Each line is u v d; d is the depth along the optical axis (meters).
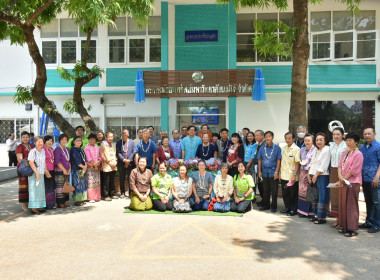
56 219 6.63
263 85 11.17
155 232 5.76
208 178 7.47
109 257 4.61
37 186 7.06
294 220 6.65
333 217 6.92
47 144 7.38
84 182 8.00
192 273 4.09
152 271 4.14
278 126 13.47
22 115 14.45
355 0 10.02
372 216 6.02
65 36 14.23
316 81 13.37
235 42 13.07
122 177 8.85
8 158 14.27
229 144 8.24
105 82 14.02
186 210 7.11
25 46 14.25
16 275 4.04
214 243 5.20
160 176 7.41
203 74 12.01
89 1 6.26
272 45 9.04
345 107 13.36
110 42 14.05
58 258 4.57
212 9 13.37
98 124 14.17
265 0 9.55
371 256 4.66
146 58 13.96
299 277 3.98
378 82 13.05
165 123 13.04
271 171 7.41
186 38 13.48
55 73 14.19
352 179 5.56
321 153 6.37
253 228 6.05
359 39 13.20
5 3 7.36
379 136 13.10
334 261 4.47
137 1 8.03
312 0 9.55
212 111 13.76
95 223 6.33
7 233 5.70
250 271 4.15
